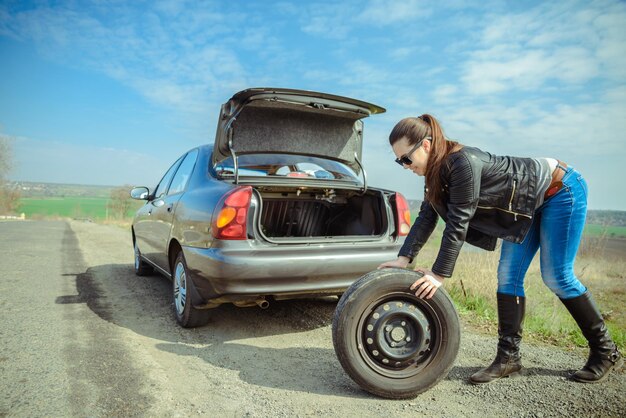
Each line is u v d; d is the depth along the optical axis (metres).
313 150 3.92
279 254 3.07
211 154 4.04
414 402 2.38
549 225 2.51
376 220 3.64
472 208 2.27
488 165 2.31
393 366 2.43
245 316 4.08
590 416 2.20
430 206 2.66
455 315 2.42
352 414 2.23
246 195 3.10
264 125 3.69
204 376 2.70
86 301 4.62
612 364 2.60
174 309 4.28
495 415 2.23
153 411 2.21
